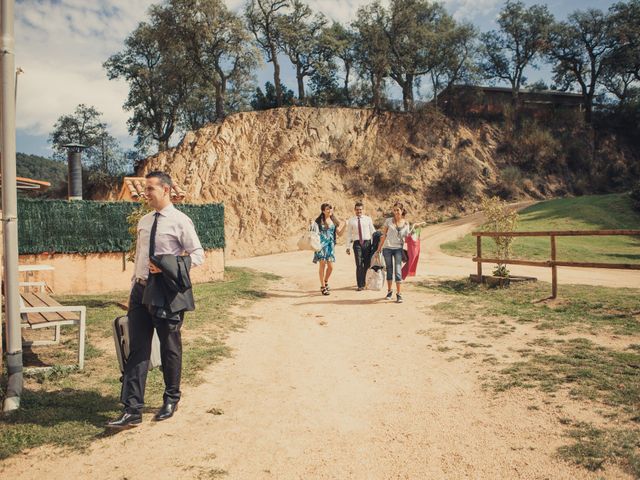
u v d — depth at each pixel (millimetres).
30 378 5328
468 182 51031
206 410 4707
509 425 4219
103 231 13273
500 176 53719
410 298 10953
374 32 56250
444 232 38625
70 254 12883
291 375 6031
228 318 8961
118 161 59406
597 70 65562
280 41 57031
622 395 4586
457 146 54094
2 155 4844
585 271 19109
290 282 15211
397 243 10664
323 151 49438
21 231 12312
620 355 5875
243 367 6277
